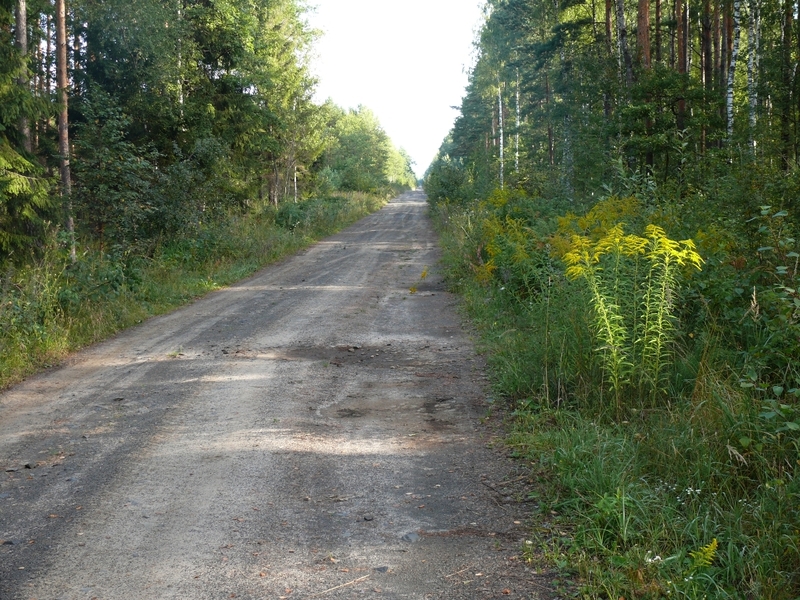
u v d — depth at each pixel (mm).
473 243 16484
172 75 22922
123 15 21109
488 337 10188
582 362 7035
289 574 3963
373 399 7590
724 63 27984
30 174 13477
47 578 3932
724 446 4875
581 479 4883
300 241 27594
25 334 9758
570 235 9875
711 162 17031
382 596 3721
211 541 4379
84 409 7348
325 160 58812
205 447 6117
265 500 4996
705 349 6336
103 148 17188
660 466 5004
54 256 13484
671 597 3545
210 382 8328
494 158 44000
